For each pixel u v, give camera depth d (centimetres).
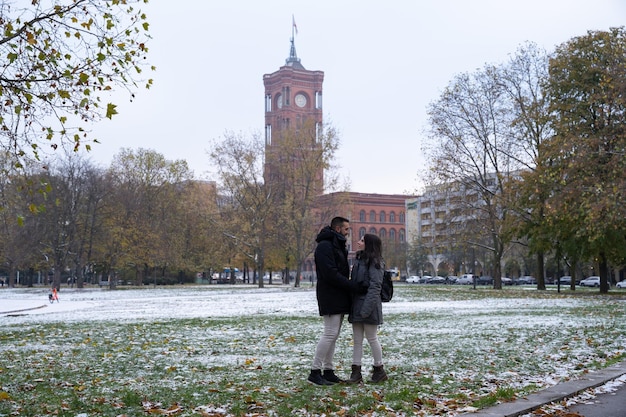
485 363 1097
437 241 6294
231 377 969
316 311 2758
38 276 12069
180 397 815
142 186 8050
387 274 942
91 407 764
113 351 1356
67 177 7388
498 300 3703
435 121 5797
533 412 726
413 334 1619
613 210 3030
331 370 924
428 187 5975
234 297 4634
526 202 4769
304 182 7156
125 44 1068
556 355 1188
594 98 3525
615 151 3297
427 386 875
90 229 7681
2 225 7262
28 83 1055
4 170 1127
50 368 1108
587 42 4272
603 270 4528
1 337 1733
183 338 1608
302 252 7388
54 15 1034
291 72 16888
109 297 5000
